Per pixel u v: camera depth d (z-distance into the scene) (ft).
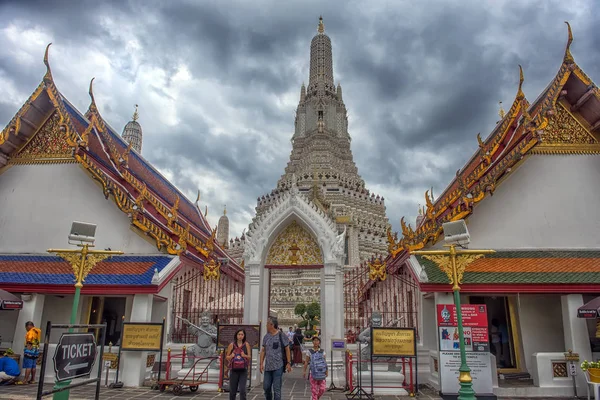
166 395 41.65
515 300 52.60
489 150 56.08
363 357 47.50
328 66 262.26
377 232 184.75
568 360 44.78
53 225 59.57
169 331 59.36
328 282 50.24
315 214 52.54
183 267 63.62
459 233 36.83
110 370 48.37
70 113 63.93
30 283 50.96
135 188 61.82
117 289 50.47
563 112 57.52
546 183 54.90
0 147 61.00
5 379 45.01
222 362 44.19
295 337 69.21
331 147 225.56
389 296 70.38
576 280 46.32
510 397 43.62
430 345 52.85
